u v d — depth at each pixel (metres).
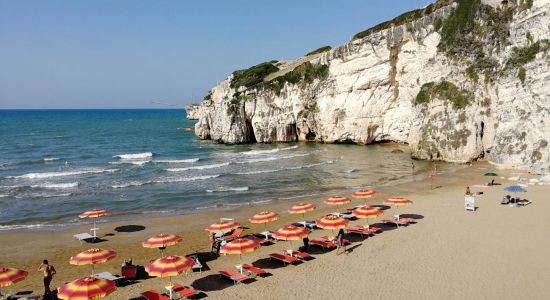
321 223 23.58
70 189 45.41
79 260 19.47
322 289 18.66
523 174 43.97
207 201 39.72
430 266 20.83
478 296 17.48
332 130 87.88
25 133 127.88
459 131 56.03
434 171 50.84
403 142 79.31
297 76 93.94
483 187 39.50
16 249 26.20
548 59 44.84
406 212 31.75
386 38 76.19
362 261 21.89
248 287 19.19
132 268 20.52
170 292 17.72
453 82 59.16
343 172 54.53
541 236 24.73
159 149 86.38
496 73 54.78
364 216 25.53
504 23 55.94
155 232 29.73
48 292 18.02
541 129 45.19
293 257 22.08
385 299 17.45
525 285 18.39
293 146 86.50
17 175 54.22
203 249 25.58
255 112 96.50
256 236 27.48
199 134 110.88
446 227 27.25
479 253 22.38
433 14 66.88
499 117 52.03
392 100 79.19
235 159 69.38
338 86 85.75
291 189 44.78
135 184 47.41
